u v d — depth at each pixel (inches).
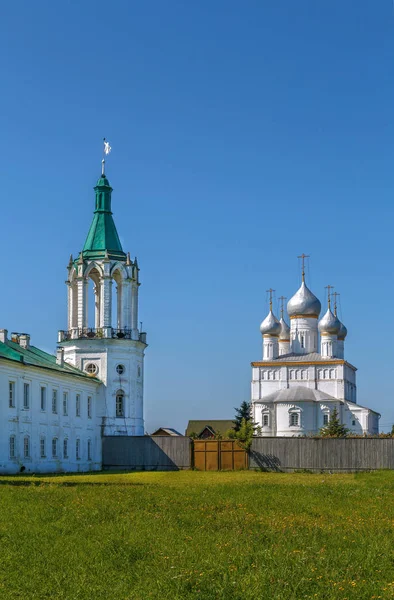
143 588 740.7
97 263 3868.1
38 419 3043.8
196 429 7278.5
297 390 5723.4
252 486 2030.0
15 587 747.4
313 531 1050.1
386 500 1583.4
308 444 3326.8
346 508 1401.3
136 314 3939.5
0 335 3198.8
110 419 3730.3
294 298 6200.8
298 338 6171.3
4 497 1512.1
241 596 715.4
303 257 6245.1
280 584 742.5
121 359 3816.4
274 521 1152.8
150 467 3540.8
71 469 3334.2
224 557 858.1
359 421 5595.5
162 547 917.2
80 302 3850.9
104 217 3988.7
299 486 2042.3
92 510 1255.5
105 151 4067.4
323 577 780.0
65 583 758.5
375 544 938.1
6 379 2785.4
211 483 2293.3
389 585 746.8
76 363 3801.7
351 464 3280.0
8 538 977.5
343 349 6466.5
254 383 5935.0
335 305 6402.6
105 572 800.9
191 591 738.2
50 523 1114.1
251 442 3403.1
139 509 1309.1
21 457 2886.3
